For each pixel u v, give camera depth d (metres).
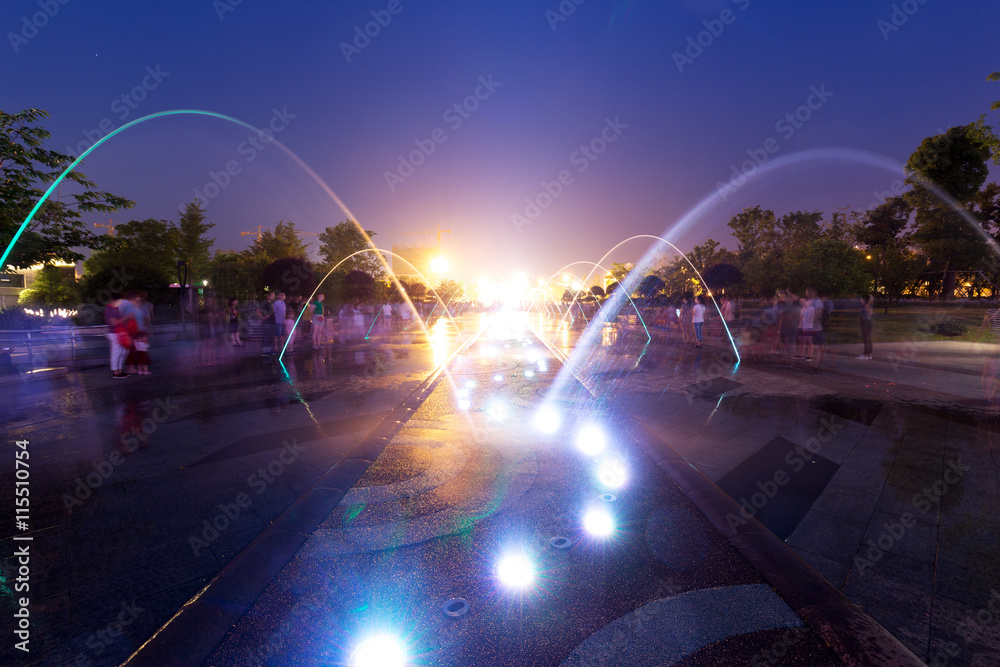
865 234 38.81
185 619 2.36
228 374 10.35
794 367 10.97
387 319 29.64
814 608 2.39
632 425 5.84
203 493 3.99
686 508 3.61
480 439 5.43
